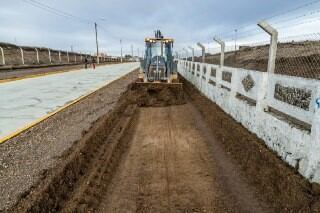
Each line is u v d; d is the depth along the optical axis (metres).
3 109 8.01
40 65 32.25
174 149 5.43
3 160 4.30
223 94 7.99
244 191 3.77
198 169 4.50
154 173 4.37
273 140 4.46
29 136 5.52
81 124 6.43
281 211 3.18
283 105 4.30
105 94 11.29
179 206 3.45
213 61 22.20
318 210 2.85
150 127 7.04
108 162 4.58
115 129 6.48
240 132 5.55
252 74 5.58
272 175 3.80
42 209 3.08
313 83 3.44
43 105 8.66
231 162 4.76
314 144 3.28
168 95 10.52
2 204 3.09
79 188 3.71
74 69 30.28
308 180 3.39
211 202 3.53
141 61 13.12
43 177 3.71
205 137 6.18
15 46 41.03
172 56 12.80
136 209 3.40
